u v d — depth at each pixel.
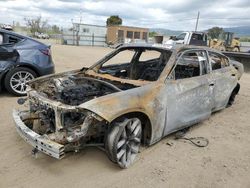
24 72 6.30
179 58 4.36
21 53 6.25
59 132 3.17
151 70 4.54
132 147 3.63
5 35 6.17
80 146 3.31
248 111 6.46
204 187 3.29
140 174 3.48
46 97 3.61
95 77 4.50
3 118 4.99
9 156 3.72
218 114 6.08
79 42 34.19
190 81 4.46
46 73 6.64
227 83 5.63
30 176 3.32
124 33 39.81
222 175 3.57
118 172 3.49
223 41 27.06
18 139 4.21
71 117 3.26
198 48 4.89
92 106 3.08
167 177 3.45
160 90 3.89
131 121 3.50
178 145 4.34
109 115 3.12
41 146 3.09
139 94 3.58
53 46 26.23
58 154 2.95
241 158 4.07
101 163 3.68
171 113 4.10
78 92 3.66
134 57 5.12
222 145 4.47
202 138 4.68
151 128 3.79
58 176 3.35
